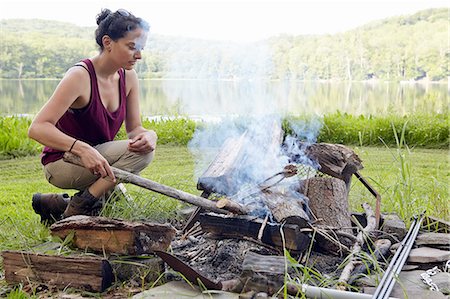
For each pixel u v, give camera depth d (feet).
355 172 11.34
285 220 9.53
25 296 8.38
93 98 10.66
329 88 54.08
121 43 10.54
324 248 9.98
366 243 10.23
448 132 24.44
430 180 17.01
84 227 9.25
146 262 9.00
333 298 7.97
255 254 8.85
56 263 8.80
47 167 11.16
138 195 12.48
